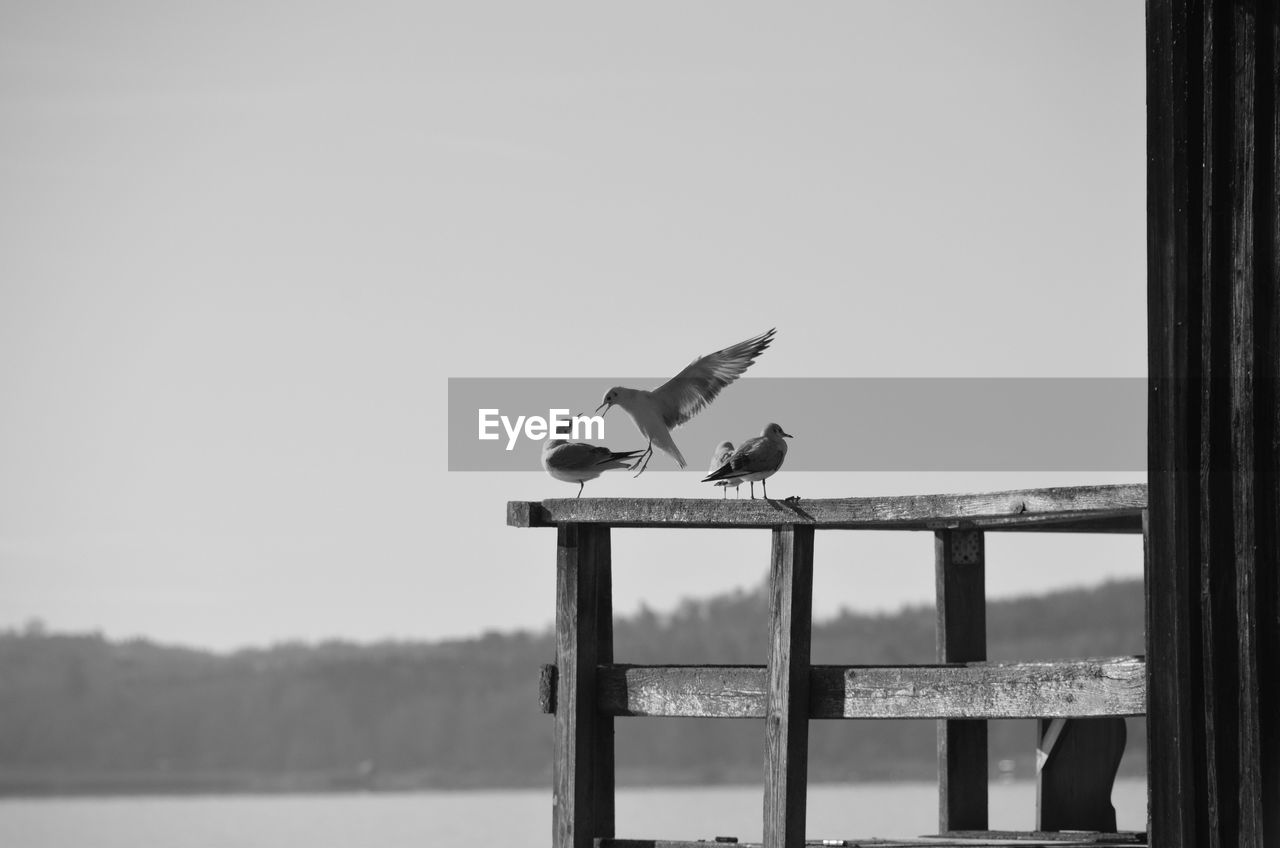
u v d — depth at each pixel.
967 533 14.66
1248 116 9.45
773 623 11.56
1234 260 9.50
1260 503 9.34
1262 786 9.20
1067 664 10.29
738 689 11.73
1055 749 14.09
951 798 14.86
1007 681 10.55
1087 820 14.06
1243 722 9.30
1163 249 9.73
